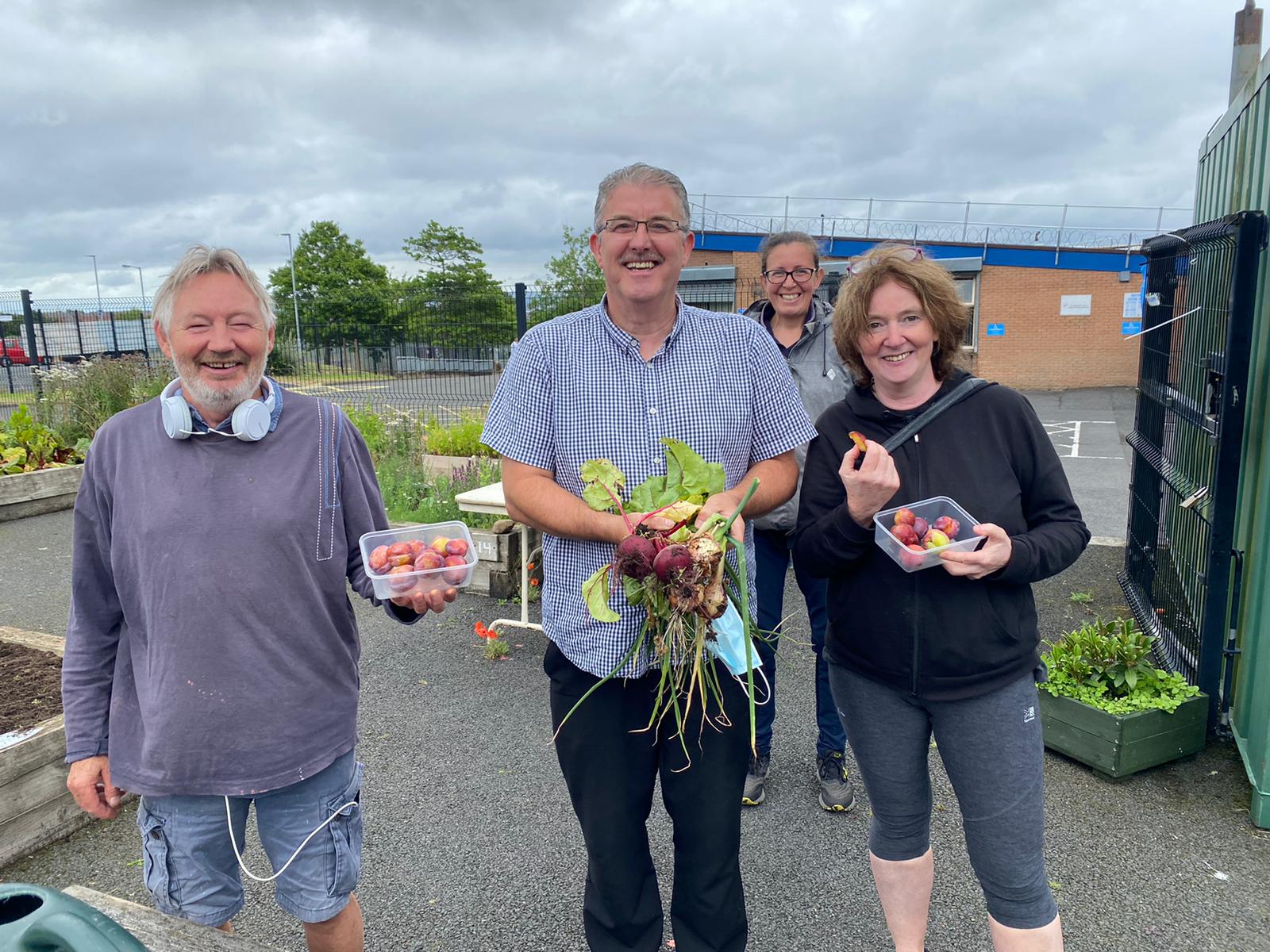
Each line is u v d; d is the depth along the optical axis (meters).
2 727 3.29
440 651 4.87
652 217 1.91
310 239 60.28
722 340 2.11
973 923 2.56
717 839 2.01
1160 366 4.72
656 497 1.88
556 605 2.06
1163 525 4.65
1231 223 3.36
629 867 2.03
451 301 11.08
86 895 1.89
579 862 2.93
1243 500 3.62
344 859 1.99
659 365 2.04
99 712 1.92
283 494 1.84
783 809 3.21
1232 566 3.56
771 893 2.73
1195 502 3.81
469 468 8.04
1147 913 2.60
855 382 2.22
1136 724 3.33
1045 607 5.38
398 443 9.69
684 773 2.02
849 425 2.17
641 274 1.95
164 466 1.80
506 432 2.07
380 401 11.60
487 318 10.92
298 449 1.88
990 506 1.98
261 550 1.81
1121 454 12.84
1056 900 2.66
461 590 5.86
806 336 3.32
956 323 2.02
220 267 1.76
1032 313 24.20
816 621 3.10
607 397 2.03
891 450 2.07
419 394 11.50
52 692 3.62
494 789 3.40
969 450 2.02
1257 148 3.71
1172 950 2.44
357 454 2.02
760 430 2.18
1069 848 2.94
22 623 5.40
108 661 1.94
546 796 3.35
